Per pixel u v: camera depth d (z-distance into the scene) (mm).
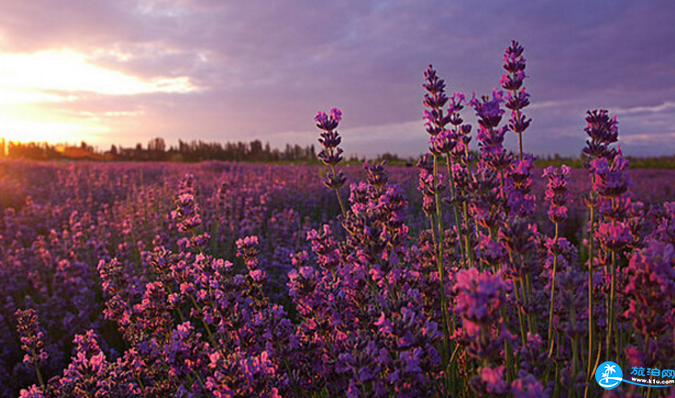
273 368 2336
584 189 12297
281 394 2381
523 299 2014
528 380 1327
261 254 7258
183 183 8148
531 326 2064
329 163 3051
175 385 3012
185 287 3584
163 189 12742
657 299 1651
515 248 1937
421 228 8055
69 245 7910
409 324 1909
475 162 2902
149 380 3223
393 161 33406
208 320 3066
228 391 2014
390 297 2521
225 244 7676
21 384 4652
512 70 2846
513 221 1979
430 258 3086
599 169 2037
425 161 3129
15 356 5008
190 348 2920
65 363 5031
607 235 1998
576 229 8906
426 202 3064
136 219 9391
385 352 1911
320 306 2633
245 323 2791
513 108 2768
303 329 2660
